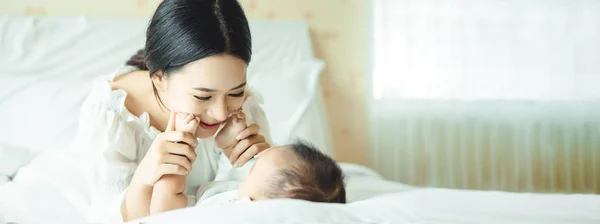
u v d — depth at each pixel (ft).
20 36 7.32
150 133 4.63
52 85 6.38
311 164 3.79
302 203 3.25
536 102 8.66
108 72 7.24
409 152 8.77
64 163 5.09
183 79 3.72
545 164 8.80
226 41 3.65
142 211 3.99
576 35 8.55
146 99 4.70
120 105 4.56
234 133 4.19
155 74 4.01
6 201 4.74
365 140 8.80
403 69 8.61
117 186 4.39
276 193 3.72
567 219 3.18
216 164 5.14
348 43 8.62
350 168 5.90
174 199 3.87
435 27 8.54
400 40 8.57
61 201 4.75
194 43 3.61
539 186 8.84
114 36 7.55
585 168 8.81
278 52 7.75
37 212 4.64
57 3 8.14
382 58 8.60
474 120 8.73
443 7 8.52
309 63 7.41
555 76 8.62
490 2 8.50
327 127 7.16
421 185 8.84
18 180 5.24
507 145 8.80
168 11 3.79
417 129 8.75
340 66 8.64
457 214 3.24
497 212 3.31
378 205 3.37
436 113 8.72
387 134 8.78
